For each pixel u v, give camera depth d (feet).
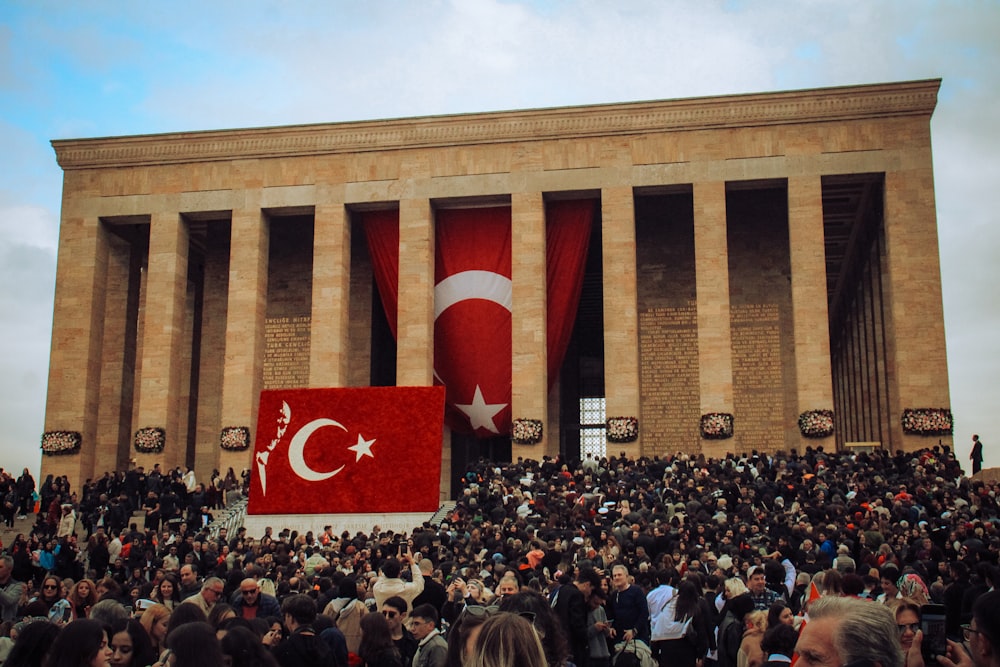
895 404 160.15
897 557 74.38
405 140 174.70
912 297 158.71
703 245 164.66
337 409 115.75
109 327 185.98
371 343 184.03
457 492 186.39
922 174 161.79
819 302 160.76
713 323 162.30
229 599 55.11
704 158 166.91
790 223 163.63
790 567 66.69
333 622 41.19
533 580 57.47
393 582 48.14
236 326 172.86
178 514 136.98
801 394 158.71
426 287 170.19
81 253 178.91
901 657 18.83
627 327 163.84
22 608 52.21
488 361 170.19
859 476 117.50
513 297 168.25
